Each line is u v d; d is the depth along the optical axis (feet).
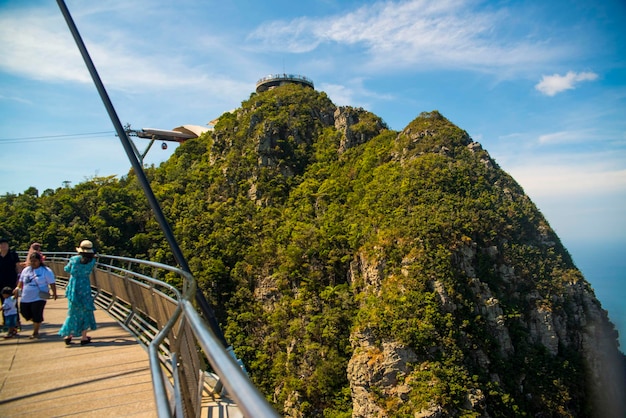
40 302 35.45
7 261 36.96
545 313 182.19
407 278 176.24
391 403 152.87
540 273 195.52
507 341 170.91
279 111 347.97
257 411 4.35
